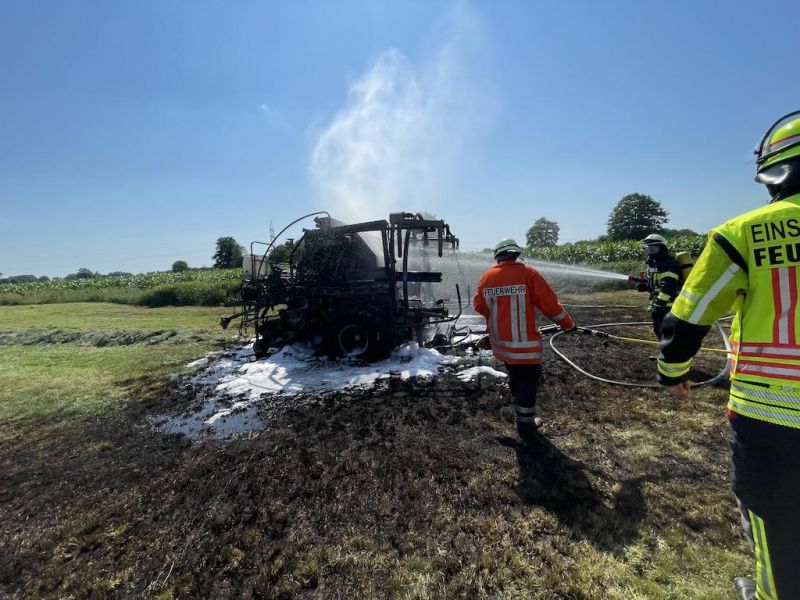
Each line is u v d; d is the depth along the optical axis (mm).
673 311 1453
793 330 1140
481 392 4152
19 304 21766
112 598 1886
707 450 2795
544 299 2943
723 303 1306
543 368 4742
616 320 7707
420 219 5457
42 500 2725
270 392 4605
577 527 2102
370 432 3395
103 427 3924
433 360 5305
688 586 1713
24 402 4672
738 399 1276
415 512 2322
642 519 2129
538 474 2607
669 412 3412
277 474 2830
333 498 2510
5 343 8711
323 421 3693
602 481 2486
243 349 6977
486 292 3143
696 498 2281
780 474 1157
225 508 2492
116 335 8539
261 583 1899
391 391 4336
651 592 1693
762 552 1230
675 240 20641
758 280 1214
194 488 2736
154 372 5805
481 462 2801
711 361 4641
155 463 3133
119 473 3016
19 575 2074
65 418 4180
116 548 2219
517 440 3090
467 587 1785
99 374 5777
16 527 2459
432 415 3660
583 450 2871
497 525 2160
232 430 3662
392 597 1767
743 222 1271
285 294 6020
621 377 4371
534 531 2098
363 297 5633
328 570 1943
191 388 4977
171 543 2225
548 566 1870
